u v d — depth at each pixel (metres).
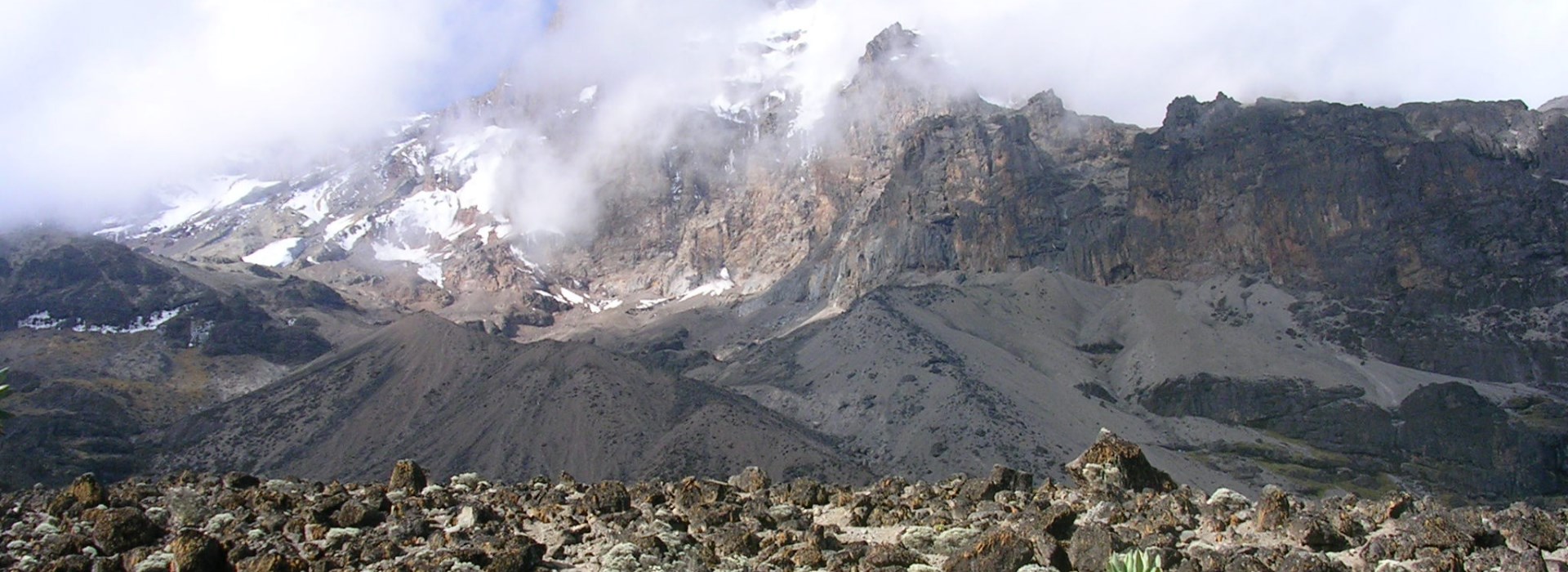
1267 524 34.22
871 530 37.44
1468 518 33.88
